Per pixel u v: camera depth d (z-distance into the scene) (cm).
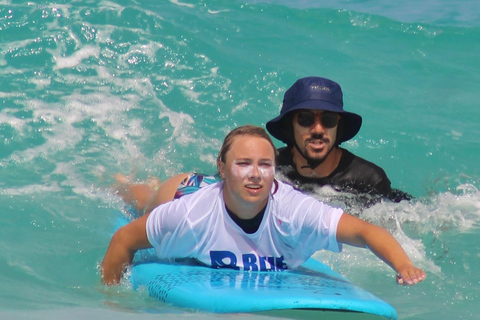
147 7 3120
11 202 1911
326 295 1266
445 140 2434
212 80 2678
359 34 3212
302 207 1399
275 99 2605
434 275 1591
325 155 1795
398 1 3862
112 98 2550
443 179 2200
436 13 3612
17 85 2567
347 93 2702
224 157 1366
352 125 1845
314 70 2822
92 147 2297
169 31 2922
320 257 1678
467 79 2880
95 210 1920
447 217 1897
